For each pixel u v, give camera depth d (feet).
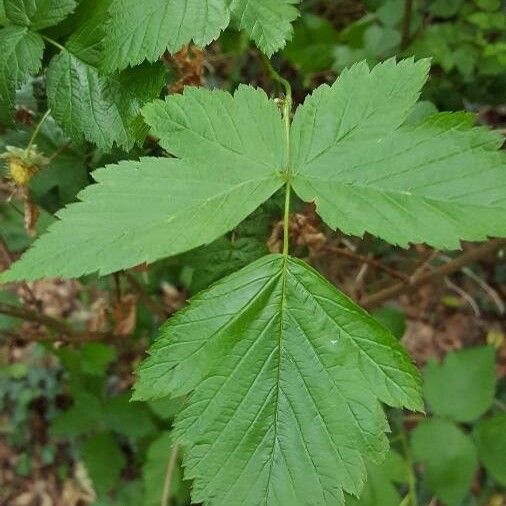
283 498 0.64
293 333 0.66
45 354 2.07
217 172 0.68
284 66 1.49
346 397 0.64
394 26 1.38
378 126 0.69
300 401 0.65
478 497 1.81
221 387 0.65
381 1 1.40
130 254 0.63
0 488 2.02
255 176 0.69
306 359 0.66
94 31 0.76
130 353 1.82
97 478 1.64
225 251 0.96
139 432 1.59
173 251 0.63
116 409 1.60
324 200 0.67
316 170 0.69
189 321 0.66
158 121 0.70
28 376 2.07
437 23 1.48
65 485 2.00
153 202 0.66
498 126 1.88
